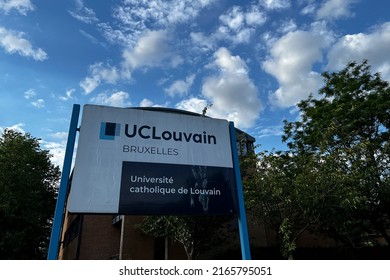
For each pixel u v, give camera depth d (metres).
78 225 17.61
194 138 5.68
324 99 16.48
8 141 23.20
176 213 4.98
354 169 10.30
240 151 12.20
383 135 13.61
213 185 5.41
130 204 4.81
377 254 14.34
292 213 9.84
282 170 10.27
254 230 16.88
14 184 21.22
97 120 5.22
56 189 30.16
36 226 24.17
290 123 16.70
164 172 5.21
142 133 5.38
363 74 15.55
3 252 20.81
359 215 11.83
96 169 4.86
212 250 15.02
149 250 14.40
